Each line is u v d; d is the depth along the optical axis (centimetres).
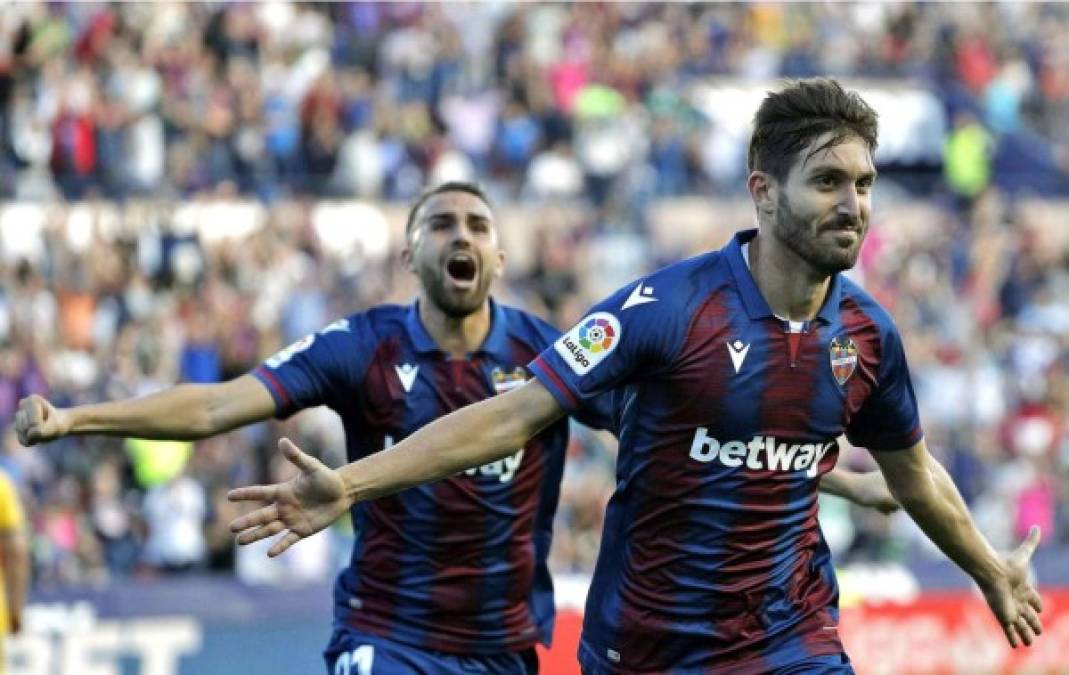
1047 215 5147
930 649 2556
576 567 2892
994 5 6162
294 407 1360
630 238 4300
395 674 1370
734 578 1064
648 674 1083
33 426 1195
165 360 3375
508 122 4612
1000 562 1178
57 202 3916
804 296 1039
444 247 1394
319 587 2364
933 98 5550
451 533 1375
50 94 4103
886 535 3191
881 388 1090
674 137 4775
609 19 5350
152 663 2238
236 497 947
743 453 1047
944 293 4441
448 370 1409
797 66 5603
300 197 4206
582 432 3212
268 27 4728
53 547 2759
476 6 5172
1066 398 4000
